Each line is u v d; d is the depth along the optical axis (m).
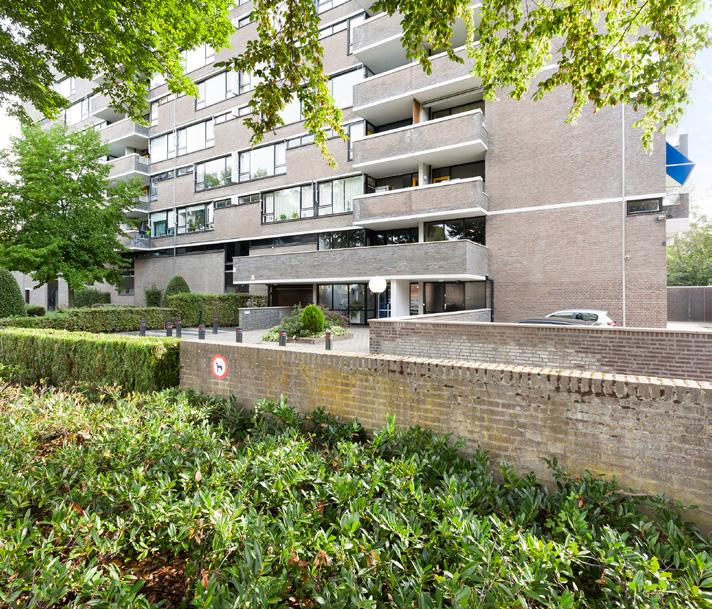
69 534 2.28
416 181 17.08
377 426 4.21
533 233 13.85
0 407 4.90
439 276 13.50
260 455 3.35
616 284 12.57
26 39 7.41
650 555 2.39
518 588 1.89
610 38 4.75
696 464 2.79
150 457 3.33
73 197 18.16
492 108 14.57
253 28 21.59
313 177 19.23
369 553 2.13
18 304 14.80
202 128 23.97
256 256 18.38
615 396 3.07
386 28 15.66
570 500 2.71
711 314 25.30
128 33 7.54
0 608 1.78
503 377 3.52
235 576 1.93
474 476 3.21
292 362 4.84
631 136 12.44
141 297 26.47
